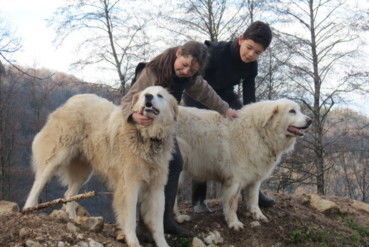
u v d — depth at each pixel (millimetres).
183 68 2430
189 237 2762
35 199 2684
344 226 3521
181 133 2963
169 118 2424
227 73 3143
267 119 2908
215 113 3066
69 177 2920
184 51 2406
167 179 2568
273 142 2959
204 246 2693
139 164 2418
